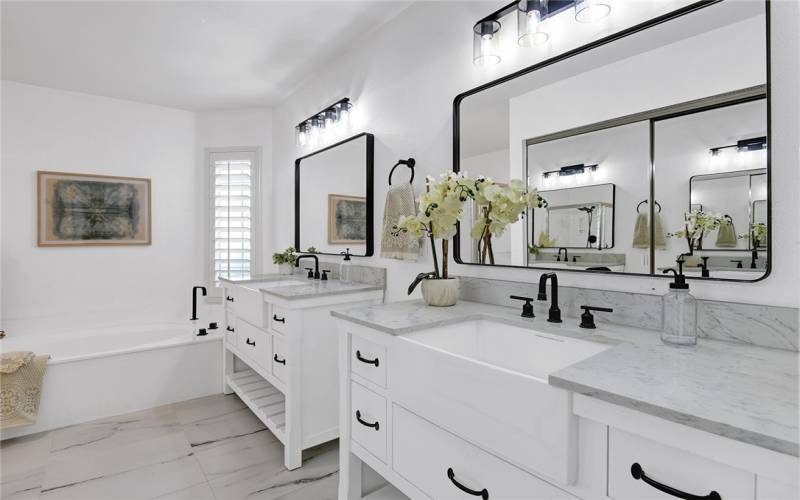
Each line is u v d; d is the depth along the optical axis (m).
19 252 3.18
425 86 2.07
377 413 1.33
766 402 0.65
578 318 1.38
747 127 1.05
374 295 2.28
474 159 1.80
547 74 1.52
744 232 1.05
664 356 0.92
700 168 1.13
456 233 1.89
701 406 0.64
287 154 3.55
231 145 3.88
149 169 3.71
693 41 1.15
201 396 2.88
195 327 3.19
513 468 0.90
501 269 1.68
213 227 3.87
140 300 3.66
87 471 1.92
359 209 2.53
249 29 2.41
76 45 2.59
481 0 1.78
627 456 0.73
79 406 2.44
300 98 3.30
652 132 1.22
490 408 0.93
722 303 1.07
